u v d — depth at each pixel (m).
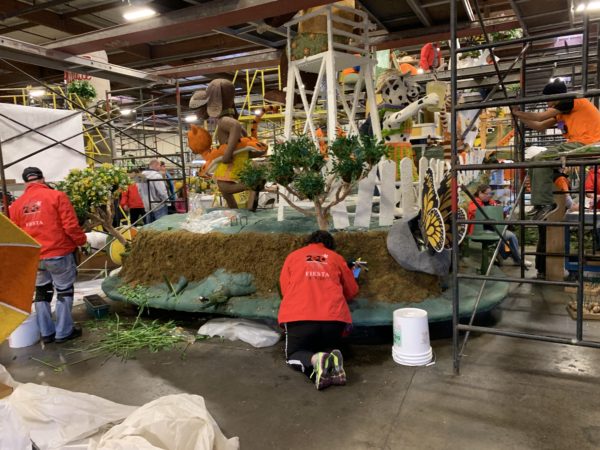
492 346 3.68
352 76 6.21
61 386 3.34
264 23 5.27
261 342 3.94
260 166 4.42
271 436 2.54
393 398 2.91
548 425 2.53
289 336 3.39
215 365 3.59
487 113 9.94
